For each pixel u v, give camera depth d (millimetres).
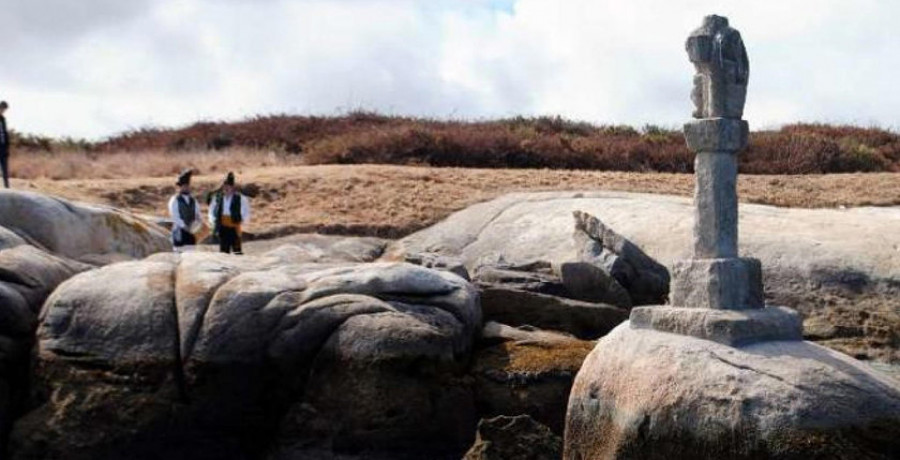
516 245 18984
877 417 9352
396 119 37000
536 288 16266
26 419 12531
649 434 9781
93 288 12977
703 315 10102
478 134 29844
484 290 14977
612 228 18562
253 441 12641
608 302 16062
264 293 12836
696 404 9547
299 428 12383
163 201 23938
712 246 10609
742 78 10773
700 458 9484
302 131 35438
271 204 23594
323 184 24578
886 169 29906
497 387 12719
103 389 12422
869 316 15023
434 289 13336
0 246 14555
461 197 23016
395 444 12242
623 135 34094
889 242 16547
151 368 12445
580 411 10602
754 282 10570
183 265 13617
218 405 12492
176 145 35281
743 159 29250
